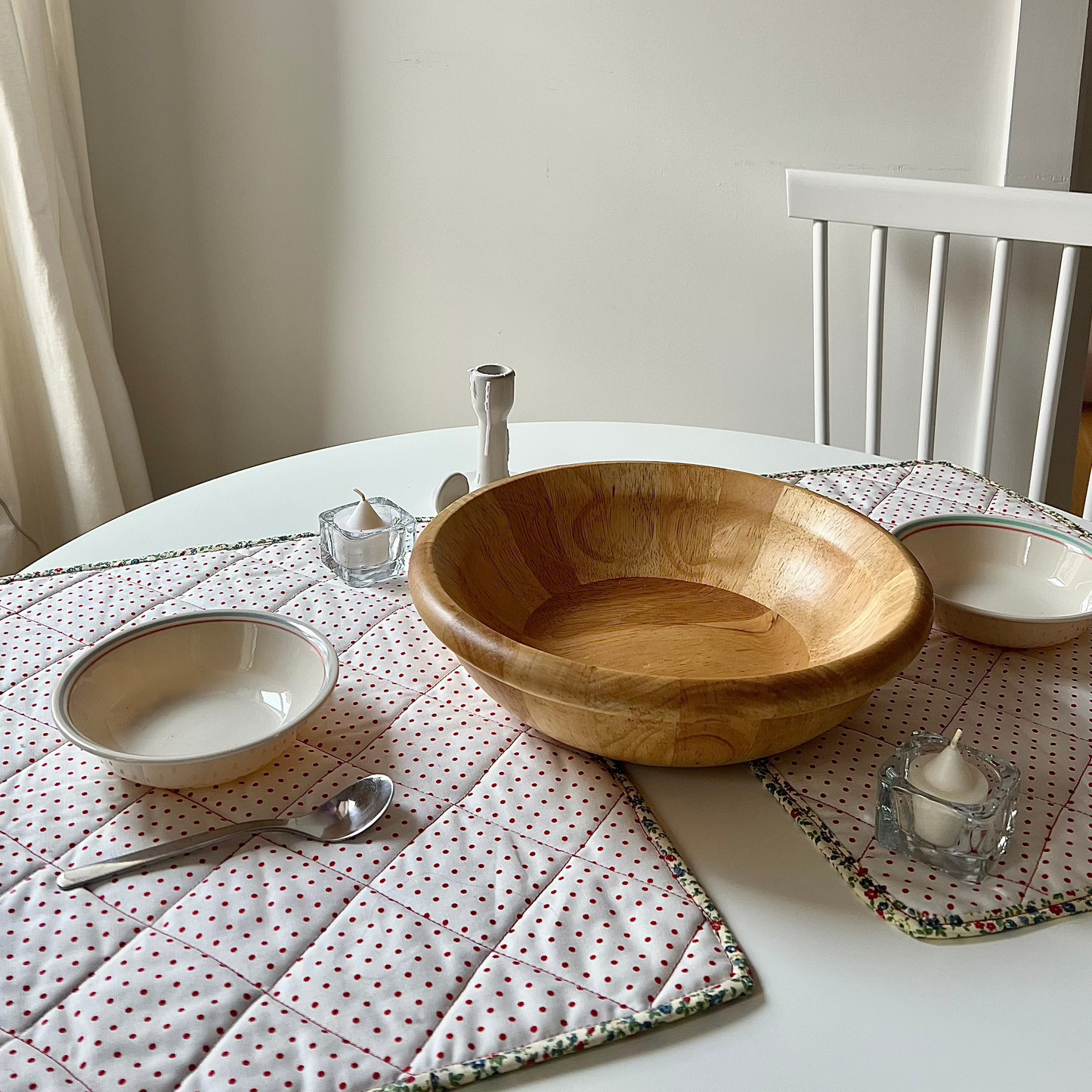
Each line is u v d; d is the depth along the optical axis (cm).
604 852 69
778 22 167
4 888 65
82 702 76
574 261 190
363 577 100
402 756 78
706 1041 57
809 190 156
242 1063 55
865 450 194
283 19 182
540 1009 58
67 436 176
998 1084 55
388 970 60
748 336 190
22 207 161
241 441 219
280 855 69
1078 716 84
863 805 74
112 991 58
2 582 100
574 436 140
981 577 99
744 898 67
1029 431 184
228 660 84
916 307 181
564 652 83
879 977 62
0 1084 53
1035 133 162
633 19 171
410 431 211
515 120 182
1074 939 65
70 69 178
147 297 208
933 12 162
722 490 96
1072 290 145
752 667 82
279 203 196
